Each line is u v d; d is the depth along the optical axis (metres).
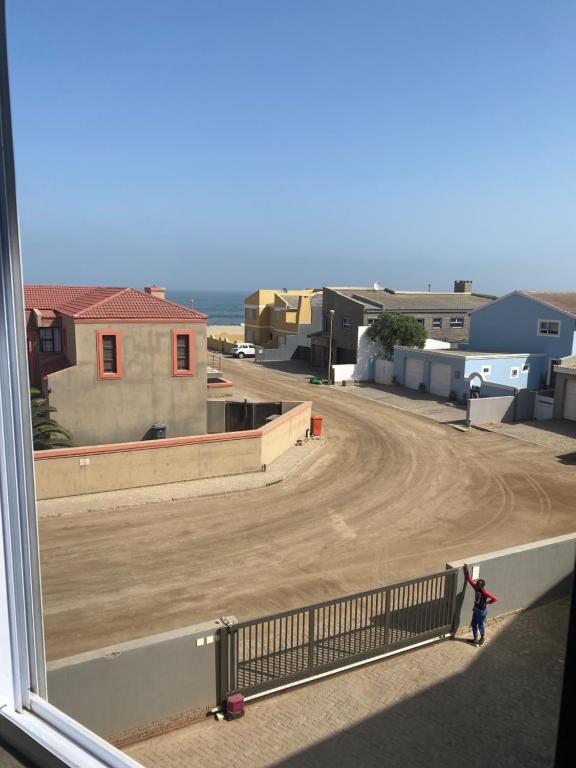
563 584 12.62
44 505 18.39
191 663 8.67
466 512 18.52
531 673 9.97
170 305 25.34
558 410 30.55
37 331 26.59
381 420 32.25
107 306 24.27
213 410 27.78
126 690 8.21
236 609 12.45
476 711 8.96
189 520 17.50
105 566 14.38
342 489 20.73
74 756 1.93
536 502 19.47
